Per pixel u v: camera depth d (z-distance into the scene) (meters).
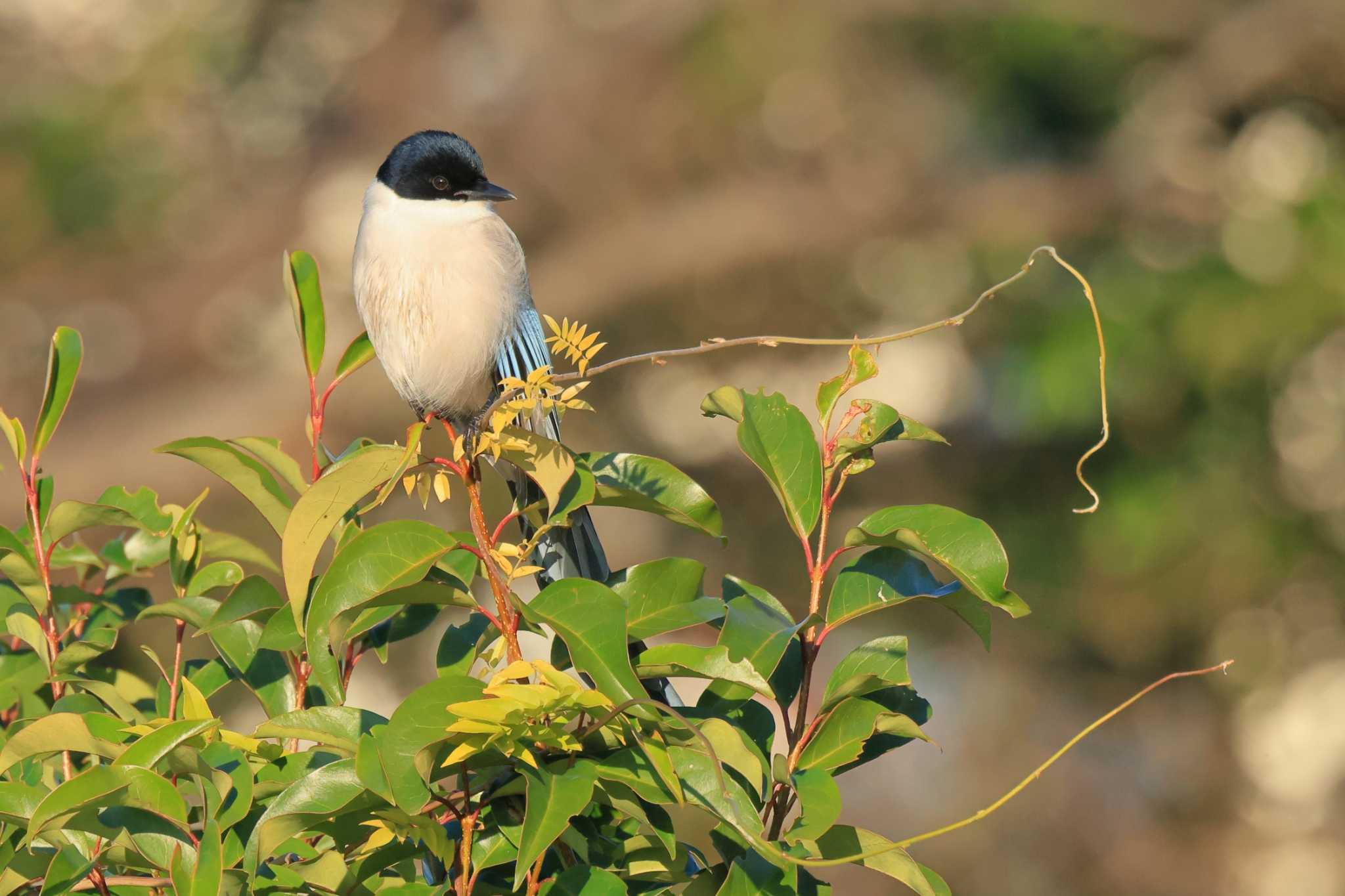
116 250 16.91
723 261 14.91
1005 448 15.00
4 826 3.58
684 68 15.52
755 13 15.26
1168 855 14.38
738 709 3.49
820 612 3.78
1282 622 14.23
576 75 15.76
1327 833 14.38
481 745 3.10
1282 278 13.85
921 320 15.30
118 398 16.14
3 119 16.97
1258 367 13.70
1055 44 14.96
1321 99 14.55
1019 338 14.73
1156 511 13.91
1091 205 14.84
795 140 15.52
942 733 14.84
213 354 16.33
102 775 3.16
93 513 4.14
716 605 3.54
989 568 3.34
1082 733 3.31
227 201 17.20
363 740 3.12
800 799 3.20
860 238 14.99
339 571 3.36
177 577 4.26
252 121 17.48
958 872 14.32
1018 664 14.74
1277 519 13.95
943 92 15.55
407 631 4.02
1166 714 14.79
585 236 15.49
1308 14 14.16
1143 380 13.80
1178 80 15.00
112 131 17.02
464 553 3.84
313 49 17.34
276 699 4.01
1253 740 14.79
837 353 15.63
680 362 15.33
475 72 16.56
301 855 3.49
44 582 4.11
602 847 3.45
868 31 15.19
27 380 16.27
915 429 3.66
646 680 3.72
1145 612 14.11
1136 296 14.12
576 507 3.59
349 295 16.00
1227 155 14.85
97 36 17.56
